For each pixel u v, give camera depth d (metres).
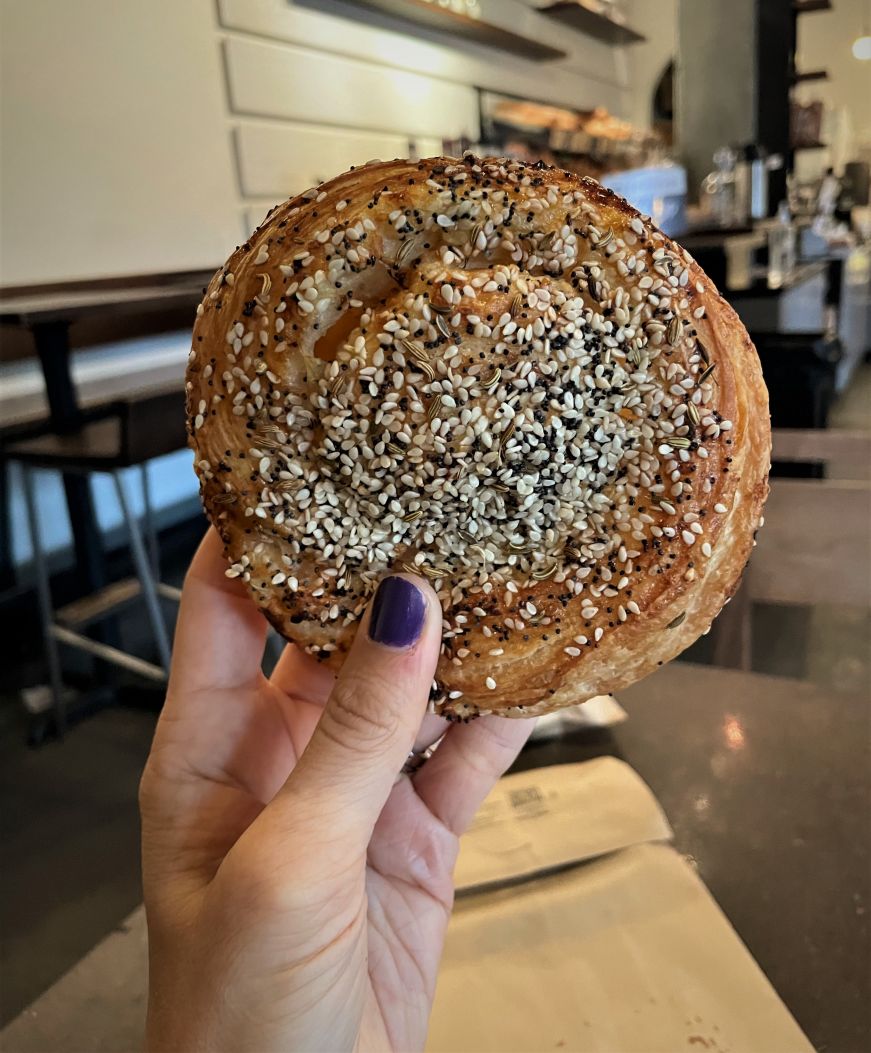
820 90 1.59
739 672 0.31
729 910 0.21
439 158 0.16
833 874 0.22
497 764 0.22
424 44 1.04
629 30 1.46
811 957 0.20
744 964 0.19
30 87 0.63
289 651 0.24
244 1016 0.15
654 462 0.16
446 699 0.17
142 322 0.75
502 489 0.16
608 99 1.61
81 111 0.67
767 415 0.17
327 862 0.15
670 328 0.15
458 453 0.15
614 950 0.20
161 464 0.83
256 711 0.21
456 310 0.15
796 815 0.24
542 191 0.16
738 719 0.29
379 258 0.16
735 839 0.23
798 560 0.47
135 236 0.73
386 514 0.16
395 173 0.16
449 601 0.17
